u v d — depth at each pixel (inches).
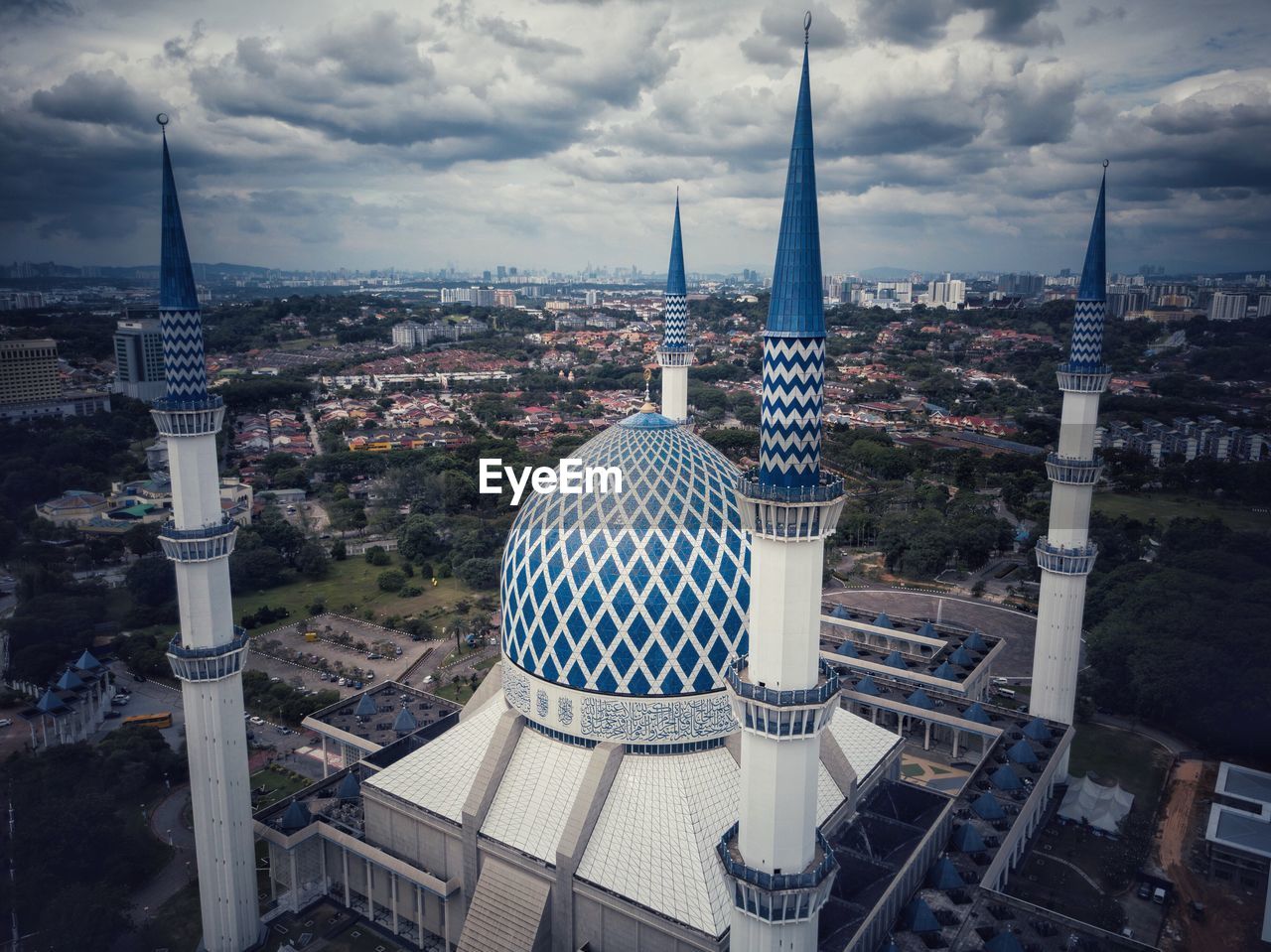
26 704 4813.0
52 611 5295.3
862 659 4584.2
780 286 1867.6
